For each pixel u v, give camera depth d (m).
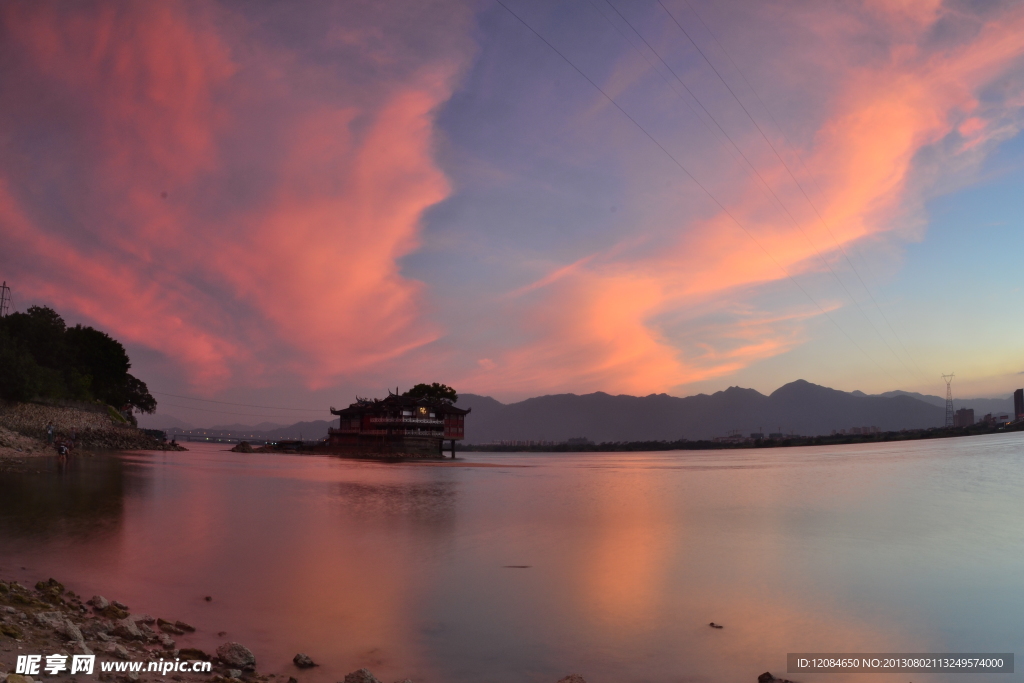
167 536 30.88
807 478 89.31
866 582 26.06
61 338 125.25
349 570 26.22
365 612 20.50
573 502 55.75
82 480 52.38
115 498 43.00
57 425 102.50
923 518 45.19
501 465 146.00
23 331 117.56
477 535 35.97
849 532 38.53
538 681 15.43
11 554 24.72
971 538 36.78
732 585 25.34
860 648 18.47
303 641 17.44
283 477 76.31
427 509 48.19
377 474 90.00
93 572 22.95
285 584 23.45
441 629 19.16
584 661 16.97
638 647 18.17
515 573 26.70
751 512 48.75
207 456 133.75
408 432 161.00
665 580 25.95
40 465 63.03
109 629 15.83
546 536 36.12
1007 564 29.67
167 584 22.33
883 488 71.38
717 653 17.86
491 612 21.05
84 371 135.50
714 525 41.28
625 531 38.28
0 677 9.95
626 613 21.38
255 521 37.81
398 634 18.50
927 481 80.75
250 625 18.55
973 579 26.73
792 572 27.66
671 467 135.62
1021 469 101.69
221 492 52.91
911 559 30.58
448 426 172.00
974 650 18.45
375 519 41.50
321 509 45.72
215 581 23.28
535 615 20.89
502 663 16.56
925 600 23.55
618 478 93.12
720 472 109.25
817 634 19.61
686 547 33.19
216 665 14.55
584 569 27.72
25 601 16.38
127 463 78.75
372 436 162.50
